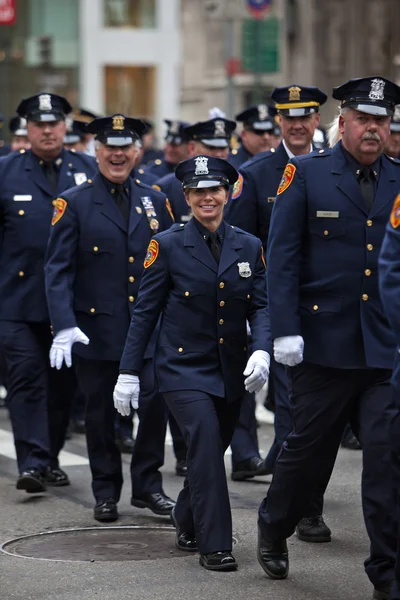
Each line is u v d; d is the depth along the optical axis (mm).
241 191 28406
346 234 20906
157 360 22969
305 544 24500
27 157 30594
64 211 26656
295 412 21172
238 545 24312
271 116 35250
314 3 109125
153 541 24859
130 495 28953
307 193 21062
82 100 140875
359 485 29719
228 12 64188
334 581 21891
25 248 29984
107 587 21641
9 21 111125
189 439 22391
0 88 137375
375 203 20922
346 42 111500
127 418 34875
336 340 20750
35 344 29797
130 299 26734
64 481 30297
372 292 20766
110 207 26844
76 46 140000
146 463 26734
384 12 110875
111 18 141375
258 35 63812
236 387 22906
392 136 35656
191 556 23594
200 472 22375
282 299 20938
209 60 126562
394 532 20109
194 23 127875
